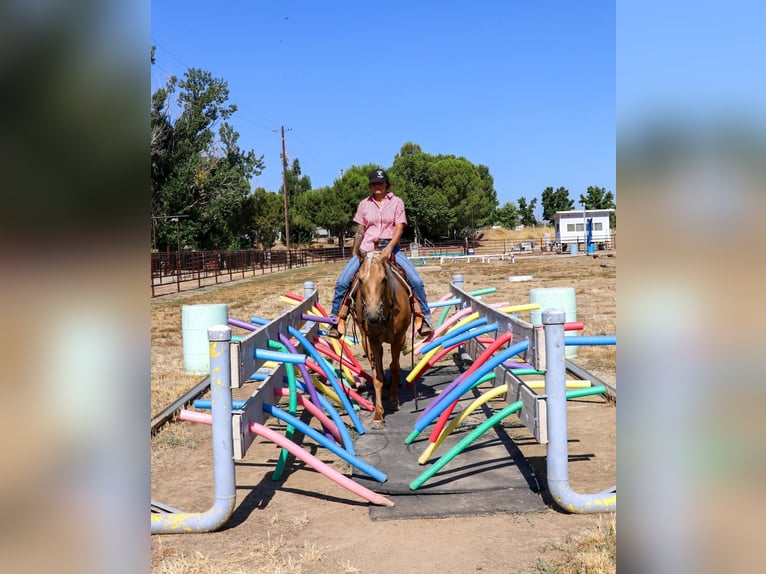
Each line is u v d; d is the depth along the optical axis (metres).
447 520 4.14
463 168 75.19
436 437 5.09
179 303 19.11
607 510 4.09
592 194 89.50
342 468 5.24
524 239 76.31
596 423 6.20
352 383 7.85
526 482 4.70
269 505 4.54
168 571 3.47
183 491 4.79
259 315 15.88
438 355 6.96
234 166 50.84
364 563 3.56
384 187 6.85
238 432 4.12
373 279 5.62
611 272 27.09
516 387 4.99
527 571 3.36
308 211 69.94
